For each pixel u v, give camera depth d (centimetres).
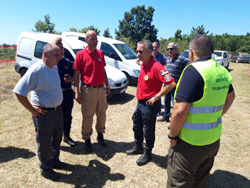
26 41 592
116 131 374
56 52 202
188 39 2775
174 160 168
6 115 413
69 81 286
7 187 219
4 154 278
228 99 181
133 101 564
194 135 154
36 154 283
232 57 2081
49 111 216
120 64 710
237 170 271
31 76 196
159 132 378
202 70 143
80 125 391
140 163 272
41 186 225
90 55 273
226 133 381
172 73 382
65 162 271
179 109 145
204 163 173
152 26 4812
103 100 300
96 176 248
